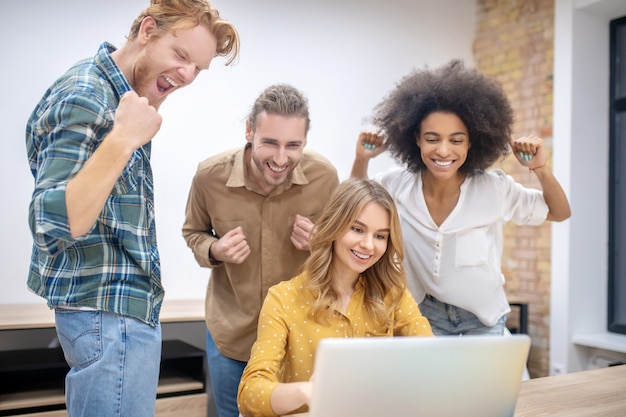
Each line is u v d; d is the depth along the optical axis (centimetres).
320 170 212
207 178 209
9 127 316
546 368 417
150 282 141
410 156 220
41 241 118
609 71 420
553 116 417
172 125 355
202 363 305
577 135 407
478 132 205
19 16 317
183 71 140
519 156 212
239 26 377
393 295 167
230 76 373
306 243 202
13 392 281
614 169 418
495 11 467
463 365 101
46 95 135
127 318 135
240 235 198
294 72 398
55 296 132
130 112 120
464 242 209
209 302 221
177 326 363
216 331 212
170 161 355
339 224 156
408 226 219
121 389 133
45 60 323
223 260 200
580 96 407
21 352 313
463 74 203
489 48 472
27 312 293
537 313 425
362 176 239
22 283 321
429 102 202
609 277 420
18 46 317
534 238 430
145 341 138
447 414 102
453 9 474
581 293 407
